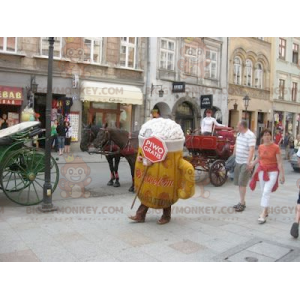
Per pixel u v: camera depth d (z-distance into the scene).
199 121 23.69
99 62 18.95
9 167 7.35
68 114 17.80
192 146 10.47
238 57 26.73
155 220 6.55
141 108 20.72
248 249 5.16
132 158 8.81
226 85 25.27
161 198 6.01
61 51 17.53
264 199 6.55
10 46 16.17
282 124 30.98
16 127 7.58
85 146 9.14
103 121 19.41
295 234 5.59
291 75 31.64
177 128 6.00
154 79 21.09
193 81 23.27
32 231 5.72
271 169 6.52
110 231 5.84
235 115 26.88
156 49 21.08
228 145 10.28
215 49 24.55
